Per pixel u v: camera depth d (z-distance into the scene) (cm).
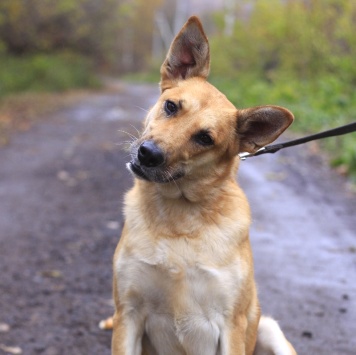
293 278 595
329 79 1738
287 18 2122
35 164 1094
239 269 346
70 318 506
